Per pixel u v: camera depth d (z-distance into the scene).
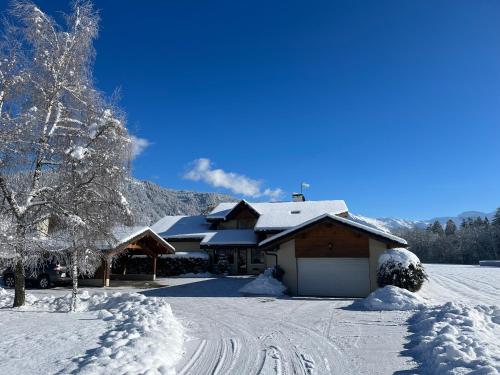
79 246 13.14
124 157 13.75
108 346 7.82
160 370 6.66
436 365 6.83
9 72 12.84
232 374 6.90
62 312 13.15
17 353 7.45
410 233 100.81
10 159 12.68
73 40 13.53
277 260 21.97
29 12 12.88
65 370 6.41
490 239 85.25
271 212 36.41
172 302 17.17
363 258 20.75
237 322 12.22
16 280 14.36
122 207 13.68
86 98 13.72
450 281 27.44
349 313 13.82
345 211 37.06
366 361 7.61
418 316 12.20
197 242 36.16
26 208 12.80
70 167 12.99
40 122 13.20
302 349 8.66
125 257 30.72
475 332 8.81
